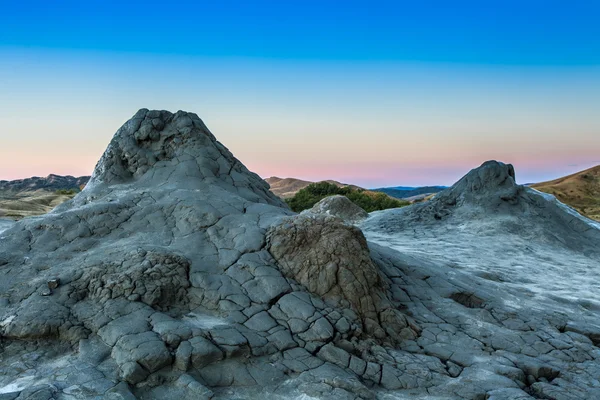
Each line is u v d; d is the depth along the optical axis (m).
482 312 8.47
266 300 6.76
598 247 17.05
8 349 5.77
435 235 17.39
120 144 10.05
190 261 7.23
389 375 6.00
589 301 10.26
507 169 20.20
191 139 10.06
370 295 7.34
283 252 7.47
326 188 37.00
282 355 6.00
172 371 5.46
